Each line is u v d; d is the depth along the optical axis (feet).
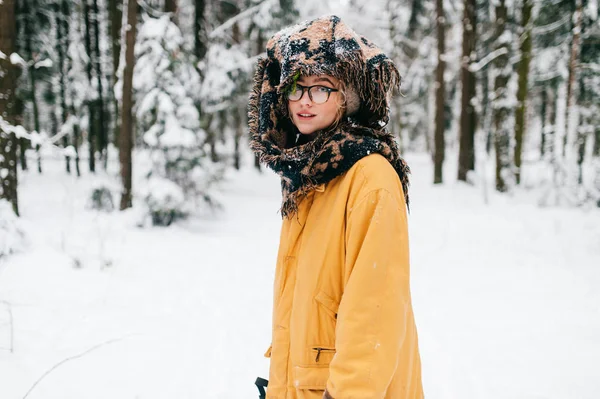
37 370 9.23
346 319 3.27
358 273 3.28
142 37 30.63
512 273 17.83
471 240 23.94
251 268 18.70
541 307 13.88
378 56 3.80
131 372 9.43
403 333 3.32
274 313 4.28
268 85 4.28
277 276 4.30
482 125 64.03
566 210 32.78
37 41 46.16
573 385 9.17
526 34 41.42
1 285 14.25
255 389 8.96
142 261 18.78
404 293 3.33
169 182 28.32
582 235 23.47
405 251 3.42
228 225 29.96
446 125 75.00
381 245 3.28
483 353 10.74
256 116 4.40
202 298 14.51
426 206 37.01
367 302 3.23
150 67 29.89
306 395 3.66
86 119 53.31
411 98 72.90
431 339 11.64
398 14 59.21
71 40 48.24
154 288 15.24
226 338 11.44
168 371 9.56
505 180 42.80
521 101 43.16
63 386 8.72
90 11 48.91
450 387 9.20
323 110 3.75
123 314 12.69
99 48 51.11
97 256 18.72
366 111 4.01
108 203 30.35
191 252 21.15
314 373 3.62
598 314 13.15
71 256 17.25
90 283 15.16
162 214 27.73
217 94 44.88
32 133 18.25
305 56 3.64
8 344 10.27
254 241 24.75
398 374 3.60
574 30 39.93
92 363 9.71
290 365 3.87
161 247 21.75
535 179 48.39
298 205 3.99
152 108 29.60
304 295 3.72
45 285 14.57
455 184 46.75
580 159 41.93
